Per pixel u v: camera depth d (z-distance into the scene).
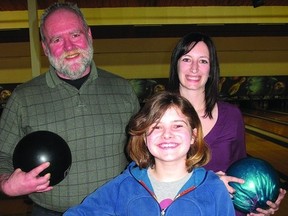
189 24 6.68
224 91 7.59
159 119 1.24
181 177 1.26
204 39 1.60
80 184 1.53
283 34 7.24
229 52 7.39
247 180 1.45
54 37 1.46
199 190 1.22
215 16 6.49
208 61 1.60
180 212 1.19
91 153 1.53
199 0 6.20
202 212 1.19
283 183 3.63
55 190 1.52
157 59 7.35
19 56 7.12
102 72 1.67
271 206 1.46
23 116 1.51
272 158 4.59
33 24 4.66
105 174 1.56
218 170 1.60
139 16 6.39
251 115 8.14
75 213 1.23
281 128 6.56
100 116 1.54
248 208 1.45
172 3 6.22
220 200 1.22
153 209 1.21
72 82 1.54
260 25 7.07
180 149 1.23
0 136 1.53
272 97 7.68
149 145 1.25
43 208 1.57
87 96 1.54
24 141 1.40
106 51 7.27
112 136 1.56
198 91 1.62
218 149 1.61
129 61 7.35
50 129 1.50
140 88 7.45
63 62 1.47
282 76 7.62
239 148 1.68
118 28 6.70
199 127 1.30
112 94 1.60
